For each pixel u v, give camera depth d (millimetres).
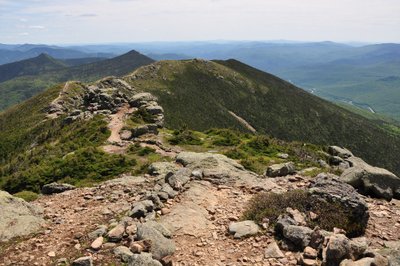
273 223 12211
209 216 13430
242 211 13781
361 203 12242
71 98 115312
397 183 16406
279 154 31672
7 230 12539
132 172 25766
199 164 19422
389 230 12305
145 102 56344
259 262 10156
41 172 27516
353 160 31938
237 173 19047
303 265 9727
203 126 165375
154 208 13875
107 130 42188
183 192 15719
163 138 39812
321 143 197625
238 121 189750
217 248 11086
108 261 10055
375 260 8680
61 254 10773
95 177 26438
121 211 14133
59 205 16359
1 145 72938
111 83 108062
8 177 28500
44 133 62250
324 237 10438
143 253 9984
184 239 11656
